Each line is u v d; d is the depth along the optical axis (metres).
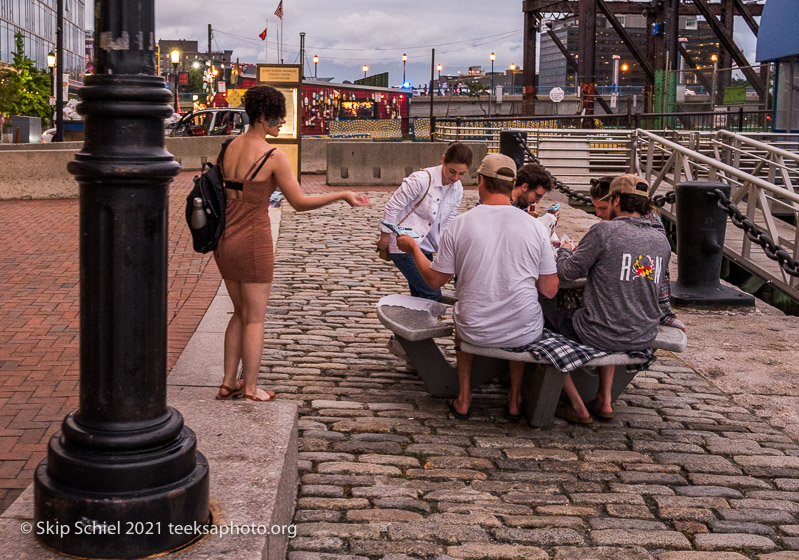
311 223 12.91
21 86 47.12
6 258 9.44
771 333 7.29
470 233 4.71
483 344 4.73
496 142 23.80
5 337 6.27
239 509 2.93
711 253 8.38
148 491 2.66
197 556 2.66
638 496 4.00
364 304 7.86
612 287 4.75
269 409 3.88
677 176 13.44
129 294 2.66
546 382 4.75
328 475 4.09
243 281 4.62
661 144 14.67
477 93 85.50
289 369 5.80
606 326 4.76
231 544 2.73
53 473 2.70
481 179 4.84
